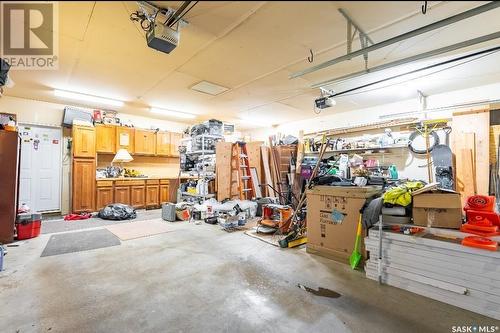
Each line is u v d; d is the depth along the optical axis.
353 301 2.02
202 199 5.56
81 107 6.07
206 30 2.67
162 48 2.51
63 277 2.41
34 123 5.44
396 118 5.32
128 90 4.81
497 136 4.02
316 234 3.18
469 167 4.14
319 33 2.68
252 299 2.04
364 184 3.23
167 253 3.15
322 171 5.28
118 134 6.35
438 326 1.70
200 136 5.66
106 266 2.70
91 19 2.48
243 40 2.89
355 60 3.40
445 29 2.60
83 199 5.64
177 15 2.28
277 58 3.39
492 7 1.88
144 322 1.72
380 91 4.73
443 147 4.52
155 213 6.10
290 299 2.05
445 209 2.20
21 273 2.49
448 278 2.02
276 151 6.54
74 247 3.35
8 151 3.54
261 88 4.68
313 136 6.97
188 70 3.82
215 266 2.73
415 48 3.04
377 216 2.41
